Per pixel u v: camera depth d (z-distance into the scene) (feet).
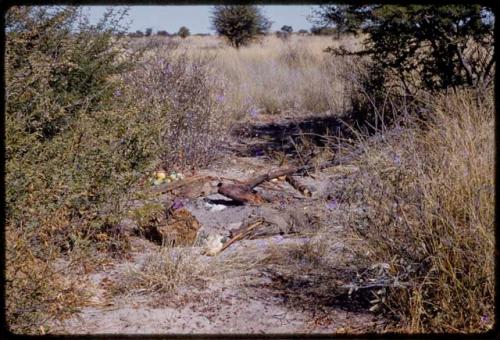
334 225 14.92
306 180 22.29
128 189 15.84
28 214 12.20
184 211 16.26
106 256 14.39
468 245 11.34
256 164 26.02
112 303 12.65
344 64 37.96
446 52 25.41
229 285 13.55
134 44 26.91
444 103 17.17
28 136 13.50
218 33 79.82
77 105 18.40
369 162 13.32
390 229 12.20
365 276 12.64
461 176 12.03
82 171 14.44
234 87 40.42
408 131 14.03
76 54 19.24
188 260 13.97
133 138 16.70
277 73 47.62
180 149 24.38
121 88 20.93
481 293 11.23
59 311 11.34
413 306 11.30
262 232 16.43
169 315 12.21
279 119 38.14
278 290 13.30
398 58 26.68
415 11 24.21
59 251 12.62
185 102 24.91
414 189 12.34
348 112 32.60
